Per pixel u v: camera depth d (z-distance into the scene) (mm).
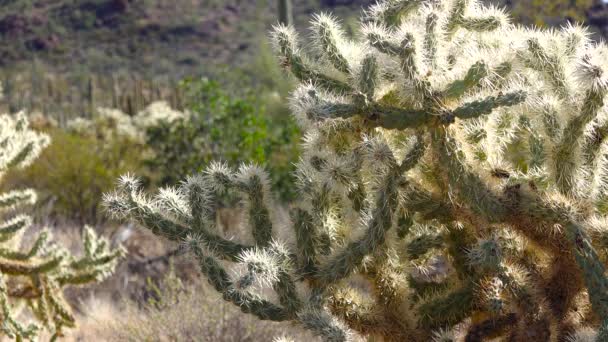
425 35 2438
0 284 4730
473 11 2604
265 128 10008
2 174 5051
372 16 2812
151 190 10875
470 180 2357
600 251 2326
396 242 2566
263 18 47250
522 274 2336
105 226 10438
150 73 42156
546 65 2418
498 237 2346
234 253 2578
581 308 2373
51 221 10289
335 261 2428
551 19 7984
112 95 35688
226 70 12742
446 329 2375
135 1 52062
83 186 11320
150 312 6270
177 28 48188
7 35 48781
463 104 2330
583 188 2396
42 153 11609
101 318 6582
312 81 2660
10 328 4703
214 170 2645
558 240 2334
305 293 2438
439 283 2617
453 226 2568
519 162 3049
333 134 2623
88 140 12828
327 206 2525
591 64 2207
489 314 2439
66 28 49969
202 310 5742
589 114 2285
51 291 4957
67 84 39906
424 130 2426
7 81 38812
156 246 8695
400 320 2475
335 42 2627
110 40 48812
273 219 2699
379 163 2350
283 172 9258
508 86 2559
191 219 2602
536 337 2246
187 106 11047
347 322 2451
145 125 13008
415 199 2496
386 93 2510
